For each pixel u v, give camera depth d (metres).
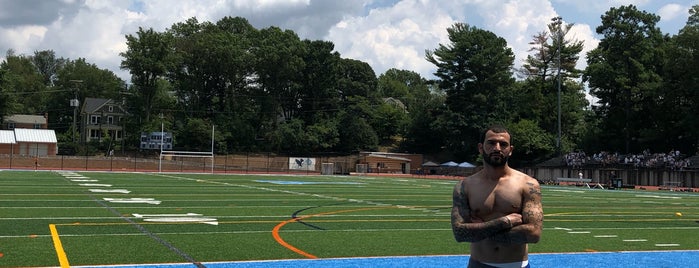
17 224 12.33
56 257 8.59
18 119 91.94
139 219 13.62
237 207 17.53
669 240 11.76
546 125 74.25
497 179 4.18
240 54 86.44
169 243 10.10
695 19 54.91
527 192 4.10
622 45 63.94
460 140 76.88
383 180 47.31
